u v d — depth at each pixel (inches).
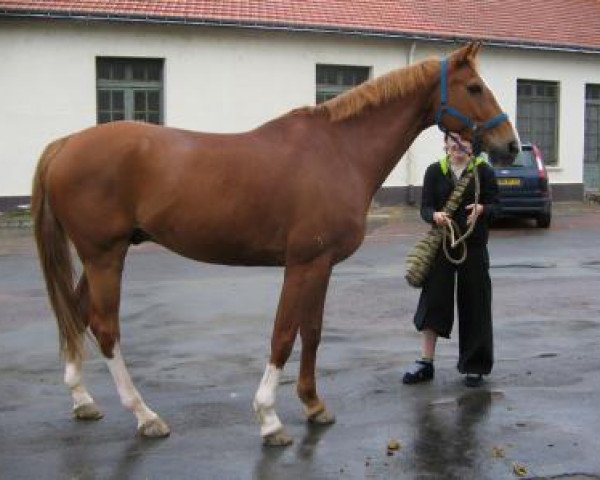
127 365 269.4
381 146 207.9
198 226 190.7
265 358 277.9
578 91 993.5
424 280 248.7
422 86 210.4
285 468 181.6
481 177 242.5
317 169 194.5
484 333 241.6
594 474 177.5
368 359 275.6
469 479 174.9
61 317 207.6
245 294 398.0
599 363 269.7
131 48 751.7
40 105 724.0
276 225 192.5
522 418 214.4
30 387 245.3
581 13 1041.5
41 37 717.9
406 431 205.0
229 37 788.6
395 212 822.5
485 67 918.4
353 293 396.8
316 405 210.4
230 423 211.8
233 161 191.8
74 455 189.5
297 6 838.5
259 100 808.3
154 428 201.0
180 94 774.5
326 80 852.6
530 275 450.9
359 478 175.8
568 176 995.3
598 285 418.6
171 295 394.9
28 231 660.7
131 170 191.2
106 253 196.2
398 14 891.4
